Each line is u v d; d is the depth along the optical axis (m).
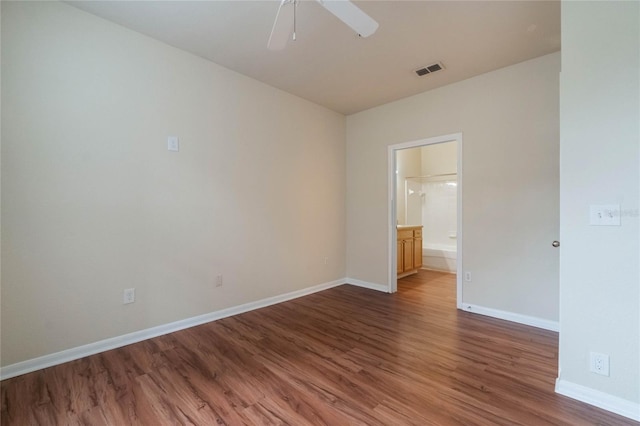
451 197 6.16
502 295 3.12
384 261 4.19
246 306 3.34
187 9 2.23
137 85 2.54
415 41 2.61
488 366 2.15
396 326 2.90
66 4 2.19
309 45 2.69
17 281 2.02
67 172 2.21
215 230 3.07
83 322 2.29
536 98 2.90
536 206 2.90
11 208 2.00
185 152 2.84
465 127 3.37
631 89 1.59
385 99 3.97
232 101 3.20
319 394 1.82
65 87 2.20
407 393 1.83
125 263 2.49
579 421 1.58
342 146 4.58
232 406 1.71
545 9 2.19
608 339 1.67
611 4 1.63
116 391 1.84
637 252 1.58
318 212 4.20
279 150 3.68
